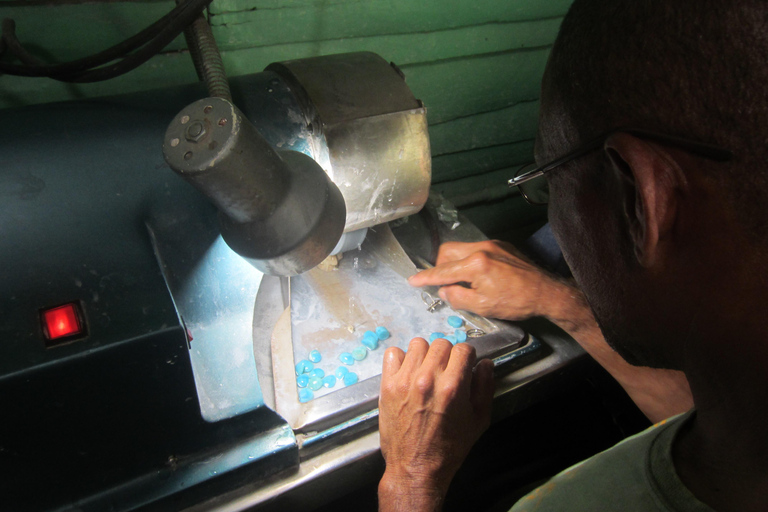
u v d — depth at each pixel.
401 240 1.10
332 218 0.63
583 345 0.91
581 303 0.90
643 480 0.43
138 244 0.67
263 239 0.61
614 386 1.19
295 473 0.73
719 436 0.38
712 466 0.39
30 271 0.61
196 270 0.73
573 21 0.40
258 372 0.79
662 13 0.33
